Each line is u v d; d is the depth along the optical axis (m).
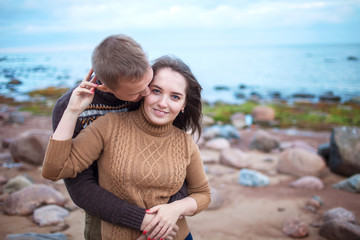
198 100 1.93
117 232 1.69
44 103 10.28
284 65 52.16
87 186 1.66
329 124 9.82
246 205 4.04
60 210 3.54
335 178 5.05
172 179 1.71
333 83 27.05
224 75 36.72
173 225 1.69
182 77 1.71
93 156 1.64
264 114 10.15
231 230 3.42
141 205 1.68
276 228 3.49
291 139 7.83
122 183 1.65
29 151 5.11
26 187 3.76
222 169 5.38
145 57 1.51
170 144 1.78
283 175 5.14
